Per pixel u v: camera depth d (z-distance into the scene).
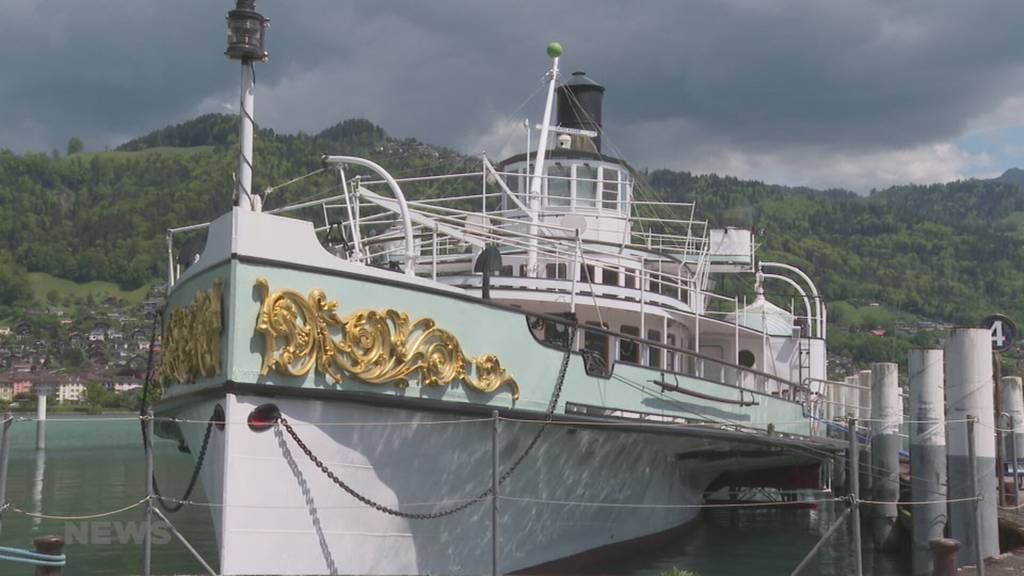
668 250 29.86
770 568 22.20
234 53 14.17
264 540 13.73
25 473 44.50
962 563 18.97
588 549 19.80
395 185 16.78
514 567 17.45
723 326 26.41
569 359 17.34
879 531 25.89
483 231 20.53
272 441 13.67
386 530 15.13
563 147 25.97
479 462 16.17
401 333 14.70
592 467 18.94
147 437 14.09
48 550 13.74
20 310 199.12
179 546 23.09
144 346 180.12
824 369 34.88
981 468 19.17
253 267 13.48
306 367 13.73
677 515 25.12
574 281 18.77
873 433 26.91
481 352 15.81
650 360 23.00
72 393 144.00
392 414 14.73
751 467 30.36
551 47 25.45
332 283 14.05
